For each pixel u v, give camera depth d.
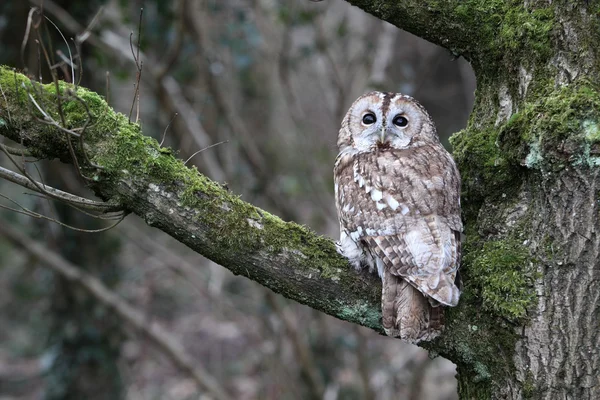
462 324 7.00
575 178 6.46
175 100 17.41
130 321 17.58
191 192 7.02
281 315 17.53
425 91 26.69
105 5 16.78
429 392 20.39
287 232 7.27
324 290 7.25
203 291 18.91
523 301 6.72
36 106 6.55
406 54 22.23
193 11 17.52
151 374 23.11
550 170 6.55
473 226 7.61
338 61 20.62
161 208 7.01
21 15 16.16
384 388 18.05
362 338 17.03
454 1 7.54
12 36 16.42
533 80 7.03
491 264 6.97
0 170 6.96
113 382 19.17
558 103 6.57
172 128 17.44
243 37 18.25
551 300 6.66
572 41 6.84
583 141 6.36
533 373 6.70
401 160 8.09
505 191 7.26
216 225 7.04
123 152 6.96
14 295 23.58
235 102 20.95
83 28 16.09
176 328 24.66
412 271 7.03
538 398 6.68
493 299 6.84
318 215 20.58
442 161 8.01
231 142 19.61
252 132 22.12
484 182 7.36
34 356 24.97
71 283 18.48
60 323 18.73
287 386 18.03
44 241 19.25
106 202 7.08
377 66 17.61
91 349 18.56
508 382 6.86
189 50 17.69
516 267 6.85
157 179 6.99
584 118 6.39
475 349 6.98
